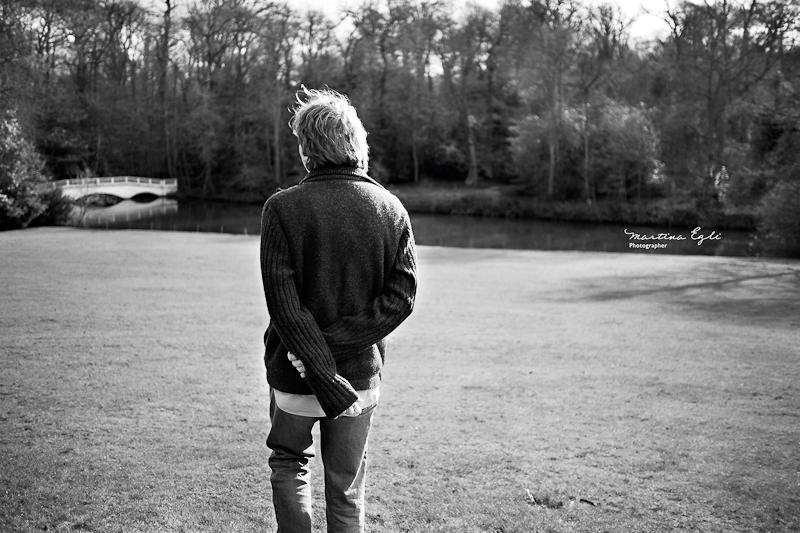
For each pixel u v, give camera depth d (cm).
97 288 1341
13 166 2905
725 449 475
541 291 1541
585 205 4722
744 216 3834
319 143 261
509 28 5931
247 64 6194
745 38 3944
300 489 265
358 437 263
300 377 256
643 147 4456
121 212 4866
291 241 254
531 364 775
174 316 1034
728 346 905
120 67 6028
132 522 341
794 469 437
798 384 686
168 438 468
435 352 839
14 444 444
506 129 6431
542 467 433
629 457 455
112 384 611
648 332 1020
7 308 1046
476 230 4184
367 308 259
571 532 343
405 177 6619
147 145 6150
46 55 4688
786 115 2800
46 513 347
